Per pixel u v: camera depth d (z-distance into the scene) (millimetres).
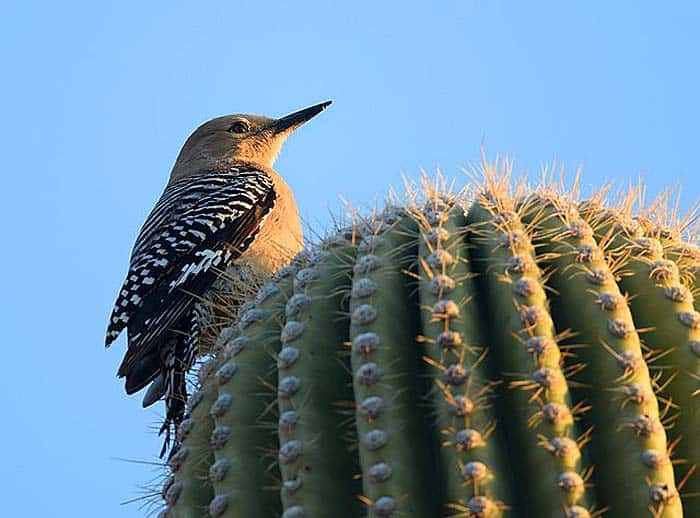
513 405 7879
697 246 9664
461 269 8539
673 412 8172
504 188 9531
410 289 8711
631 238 9031
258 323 9383
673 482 7637
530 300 8219
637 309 8625
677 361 8289
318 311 8859
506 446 7812
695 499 7863
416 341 8438
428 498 7734
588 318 8266
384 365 8078
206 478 8992
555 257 8680
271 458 8625
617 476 7703
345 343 8398
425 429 8000
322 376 8516
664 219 9773
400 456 7727
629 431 7754
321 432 8227
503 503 7461
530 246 8695
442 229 8859
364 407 7867
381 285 8555
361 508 8008
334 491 8039
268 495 8484
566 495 7430
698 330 8398
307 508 7918
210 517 8625
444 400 7812
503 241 8656
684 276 9117
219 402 8867
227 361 9258
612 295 8289
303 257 9805
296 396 8383
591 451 7871
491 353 8227
